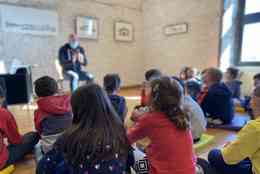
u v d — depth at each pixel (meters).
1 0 4.75
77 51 4.92
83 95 0.94
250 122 1.20
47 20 5.44
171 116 1.18
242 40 5.17
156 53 7.18
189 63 6.32
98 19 6.39
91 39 6.29
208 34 5.79
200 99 3.01
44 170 1.07
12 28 4.95
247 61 5.12
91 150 0.85
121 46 7.00
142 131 1.22
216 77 2.95
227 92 2.94
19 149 1.99
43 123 1.76
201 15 5.89
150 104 1.28
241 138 1.19
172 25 6.60
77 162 0.86
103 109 0.94
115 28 6.79
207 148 2.28
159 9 6.89
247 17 5.04
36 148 2.02
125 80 7.23
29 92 3.64
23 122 3.25
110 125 0.93
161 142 1.16
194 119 2.19
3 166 1.83
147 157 1.31
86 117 0.92
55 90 1.85
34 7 5.23
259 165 1.18
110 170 0.87
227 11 5.34
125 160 0.98
